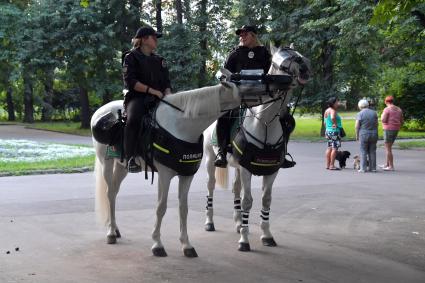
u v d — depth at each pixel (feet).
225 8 113.60
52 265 22.07
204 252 24.14
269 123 23.29
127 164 23.65
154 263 22.40
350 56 99.81
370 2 81.15
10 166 54.49
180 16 114.52
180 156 22.06
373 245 25.61
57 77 117.80
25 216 31.65
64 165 55.67
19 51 111.65
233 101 21.26
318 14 99.19
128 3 115.85
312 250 24.59
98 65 116.57
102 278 20.43
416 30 80.33
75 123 154.51
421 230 28.73
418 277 20.81
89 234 27.45
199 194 39.83
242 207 24.47
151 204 35.73
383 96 116.16
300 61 21.91
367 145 53.47
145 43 23.73
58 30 111.45
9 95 173.47
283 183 45.65
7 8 111.14
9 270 21.34
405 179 48.16
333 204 36.01
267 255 23.71
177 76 110.22
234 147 24.36
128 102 23.75
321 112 106.63
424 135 104.94
